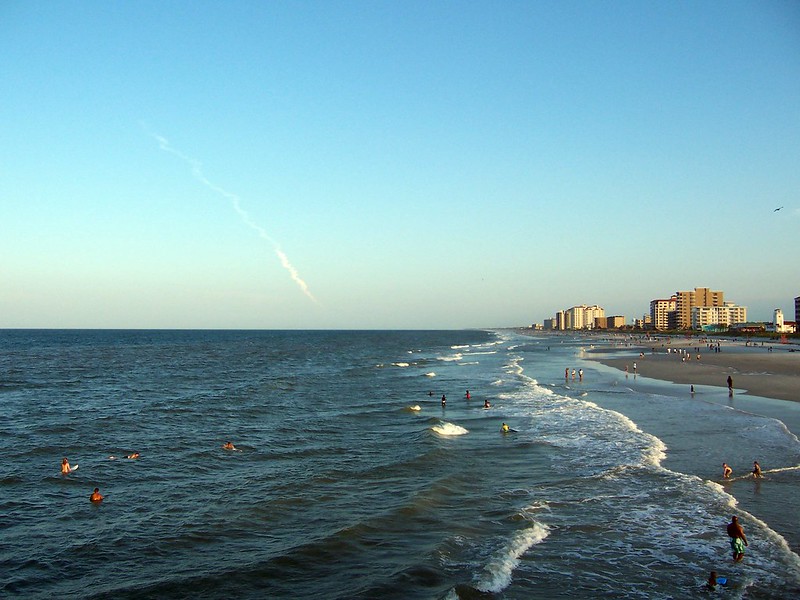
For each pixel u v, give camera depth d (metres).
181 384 61.53
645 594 13.83
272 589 14.39
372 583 14.41
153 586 14.62
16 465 26.66
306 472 25.12
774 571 14.82
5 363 91.56
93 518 19.69
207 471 25.61
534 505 19.97
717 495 20.31
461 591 13.79
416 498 20.77
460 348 155.25
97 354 117.81
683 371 66.94
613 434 31.19
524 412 40.03
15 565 15.98
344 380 65.56
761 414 36.06
